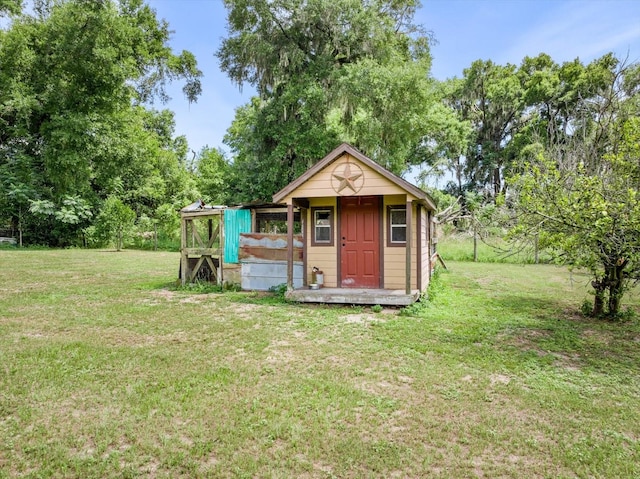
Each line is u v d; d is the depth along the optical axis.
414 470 2.69
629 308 7.38
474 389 3.98
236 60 20.69
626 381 4.24
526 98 32.81
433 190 27.30
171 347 5.30
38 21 22.05
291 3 19.06
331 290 8.70
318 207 9.27
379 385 4.07
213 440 3.04
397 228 8.89
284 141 19.53
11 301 8.27
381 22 19.53
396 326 6.39
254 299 8.82
